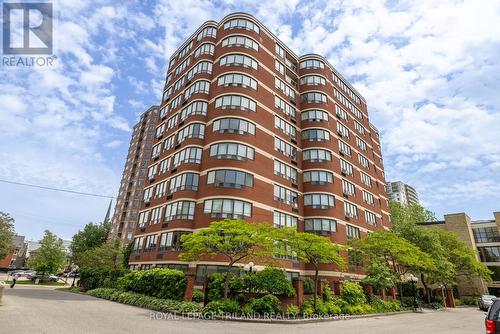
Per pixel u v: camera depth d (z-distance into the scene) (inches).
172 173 1314.0
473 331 658.8
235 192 1131.3
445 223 2252.7
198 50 1542.8
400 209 2516.0
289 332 555.2
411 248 1220.5
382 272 1130.0
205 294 816.3
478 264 1656.0
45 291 1315.2
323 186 1425.9
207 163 1205.1
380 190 2023.9
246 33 1454.2
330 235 1333.7
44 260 1964.8
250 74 1373.0
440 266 1416.1
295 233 852.6
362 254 1242.6
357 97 2086.6
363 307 971.9
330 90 1733.5
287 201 1336.1
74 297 1084.5
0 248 1370.6
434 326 730.8
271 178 1285.7
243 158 1195.9
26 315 578.9
